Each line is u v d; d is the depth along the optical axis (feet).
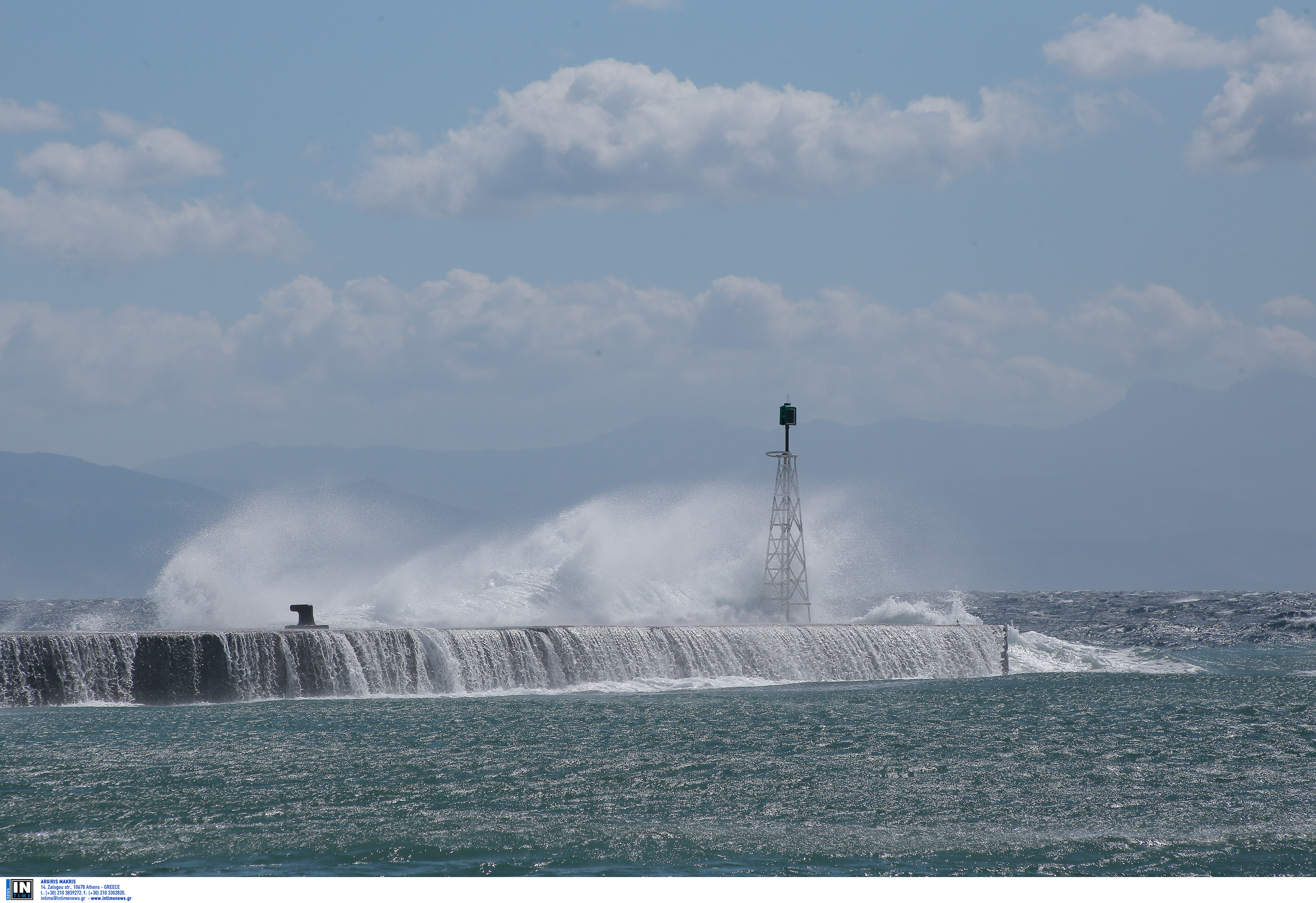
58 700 529.86
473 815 336.70
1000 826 328.08
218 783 372.58
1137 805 351.05
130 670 537.24
